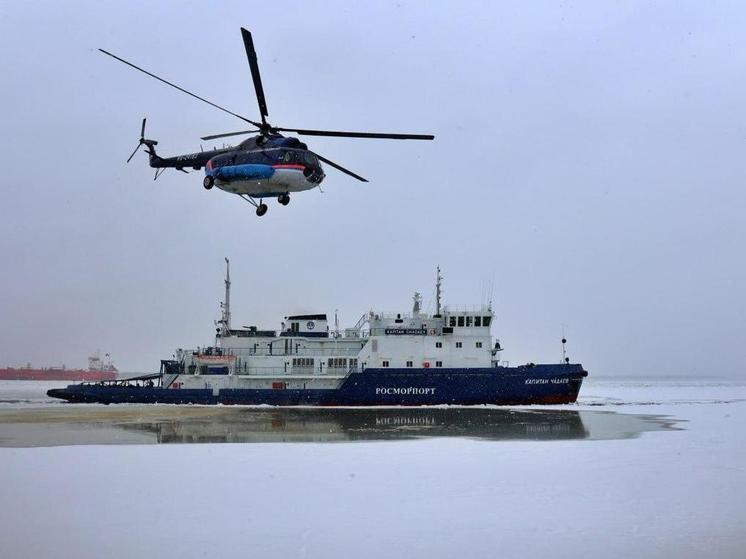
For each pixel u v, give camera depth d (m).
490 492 24.98
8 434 41.38
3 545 18.69
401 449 35.22
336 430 43.34
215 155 45.34
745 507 22.80
